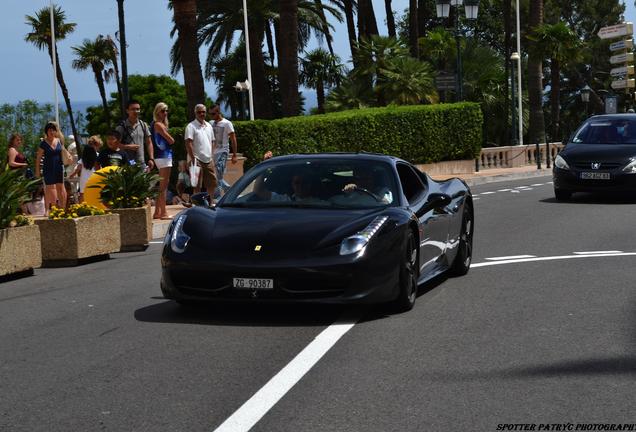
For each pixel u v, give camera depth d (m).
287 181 9.57
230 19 61.12
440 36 59.38
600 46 99.44
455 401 5.91
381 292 8.50
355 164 9.75
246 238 8.58
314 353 7.25
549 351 7.23
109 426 5.55
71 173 24.23
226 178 25.19
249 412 5.74
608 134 22.08
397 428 5.41
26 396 6.24
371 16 51.47
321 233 8.56
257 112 62.06
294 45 36.56
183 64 30.70
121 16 41.97
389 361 6.98
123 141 17.88
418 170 10.60
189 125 19.75
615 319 8.42
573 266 11.70
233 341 7.76
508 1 62.75
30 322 8.92
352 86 44.91
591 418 5.55
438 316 8.70
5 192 12.19
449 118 36.69
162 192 18.61
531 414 5.63
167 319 8.77
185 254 8.58
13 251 12.09
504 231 15.92
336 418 5.61
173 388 6.34
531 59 50.09
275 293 8.32
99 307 9.59
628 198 22.28
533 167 40.50
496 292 9.95
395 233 8.70
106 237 13.88
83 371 6.88
